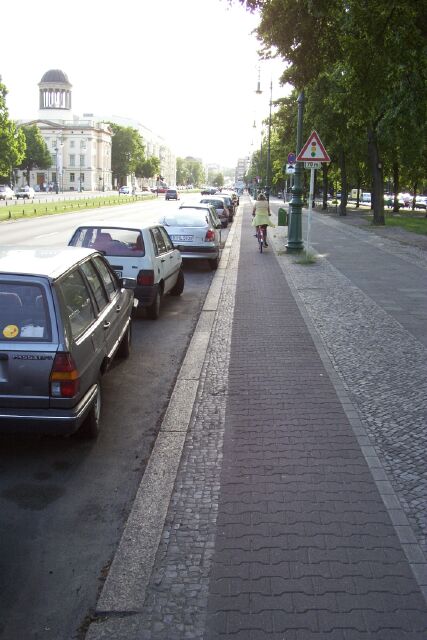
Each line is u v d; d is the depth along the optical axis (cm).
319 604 339
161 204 7712
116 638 318
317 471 501
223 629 322
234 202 5872
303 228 3375
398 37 1341
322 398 672
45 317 505
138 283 1074
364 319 1074
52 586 366
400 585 355
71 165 14412
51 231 3052
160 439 566
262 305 1206
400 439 564
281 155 5444
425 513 436
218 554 386
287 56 1391
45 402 495
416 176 4247
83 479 505
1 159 6244
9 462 534
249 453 535
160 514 436
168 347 923
